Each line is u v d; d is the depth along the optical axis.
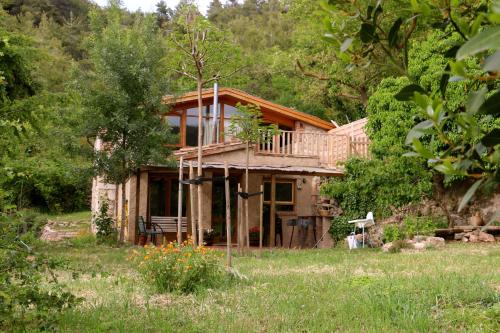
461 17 1.76
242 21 62.56
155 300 7.56
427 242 16.38
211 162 19.45
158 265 8.36
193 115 22.31
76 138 17.44
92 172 17.56
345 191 18.44
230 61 16.28
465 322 6.05
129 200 20.09
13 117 8.03
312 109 36.66
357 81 30.92
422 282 8.33
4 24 15.65
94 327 5.73
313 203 21.70
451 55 1.61
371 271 10.64
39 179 30.05
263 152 20.45
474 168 1.55
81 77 17.53
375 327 5.84
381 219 19.36
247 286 8.64
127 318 6.27
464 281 8.31
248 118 15.09
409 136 1.55
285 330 5.79
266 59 38.31
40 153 30.45
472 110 1.39
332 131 24.25
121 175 17.81
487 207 19.00
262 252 15.49
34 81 15.93
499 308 6.21
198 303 7.26
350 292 7.82
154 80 17.67
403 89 1.52
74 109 17.12
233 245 19.48
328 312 6.64
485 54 1.45
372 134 19.25
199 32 14.03
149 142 17.66
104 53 17.52
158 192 21.03
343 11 1.77
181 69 15.09
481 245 16.64
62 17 69.56
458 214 19.53
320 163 21.12
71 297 5.56
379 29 1.75
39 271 5.61
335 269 10.98
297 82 36.03
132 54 17.80
